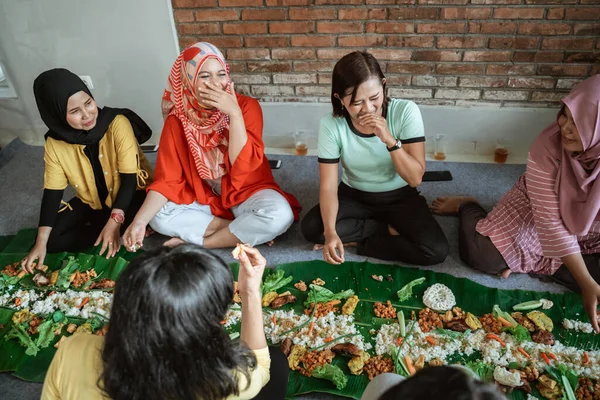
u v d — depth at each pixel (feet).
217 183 7.38
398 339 5.79
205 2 8.34
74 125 6.53
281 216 6.95
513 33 7.95
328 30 8.38
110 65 9.17
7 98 9.89
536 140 5.74
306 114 9.32
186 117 6.72
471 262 6.77
